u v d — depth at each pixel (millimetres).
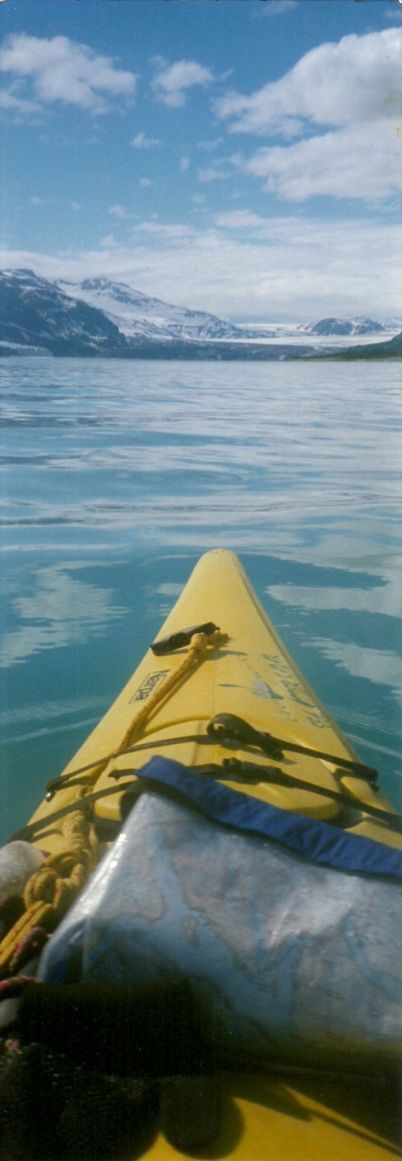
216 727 2148
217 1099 1327
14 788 3131
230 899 1361
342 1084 1397
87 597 5059
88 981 1367
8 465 9750
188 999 1337
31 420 14305
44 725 3547
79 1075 1314
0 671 3998
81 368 44000
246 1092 1384
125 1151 1281
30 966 1459
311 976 1315
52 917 1530
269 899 1365
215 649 2967
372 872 1391
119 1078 1328
